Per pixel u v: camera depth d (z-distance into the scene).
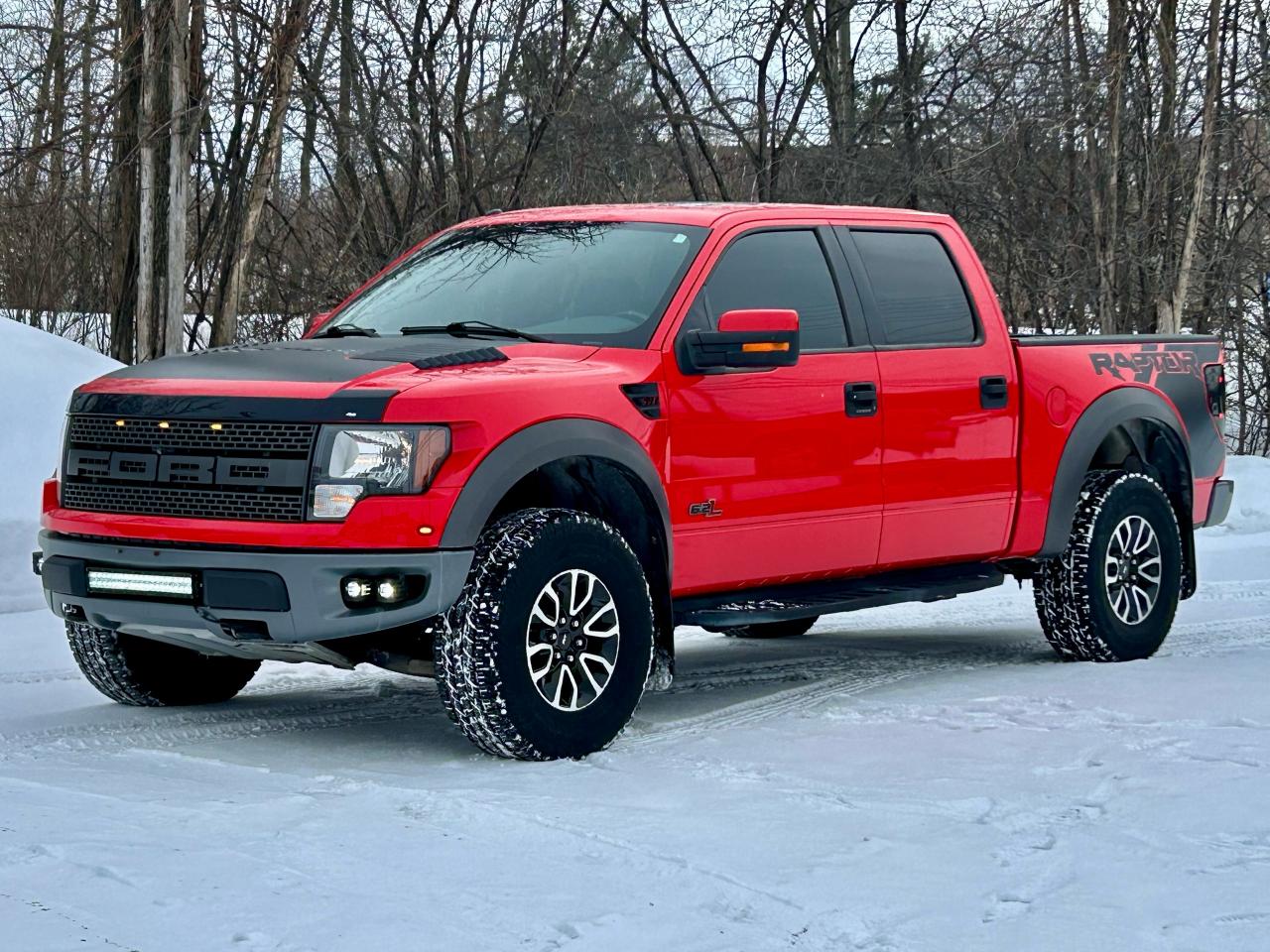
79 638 5.82
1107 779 4.62
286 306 17.86
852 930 3.25
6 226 18.61
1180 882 3.59
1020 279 20.52
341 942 3.09
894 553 6.33
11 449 10.62
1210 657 7.22
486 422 4.89
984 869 3.69
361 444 4.80
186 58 14.24
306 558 4.75
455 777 4.70
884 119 20.09
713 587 5.74
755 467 5.73
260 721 5.76
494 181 18.42
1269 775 4.63
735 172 20.95
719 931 3.22
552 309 5.81
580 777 4.69
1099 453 7.49
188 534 4.91
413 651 5.23
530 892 3.46
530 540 4.93
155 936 3.09
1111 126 18.70
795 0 20.00
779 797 4.42
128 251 16.97
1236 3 19.53
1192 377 7.64
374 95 17.44
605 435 5.19
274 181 17.22
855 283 6.31
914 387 6.32
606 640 5.14
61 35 15.12
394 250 17.80
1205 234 21.11
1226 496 7.86
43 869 3.50
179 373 5.25
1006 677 6.69
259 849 3.74
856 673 6.93
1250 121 20.69
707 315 5.72
